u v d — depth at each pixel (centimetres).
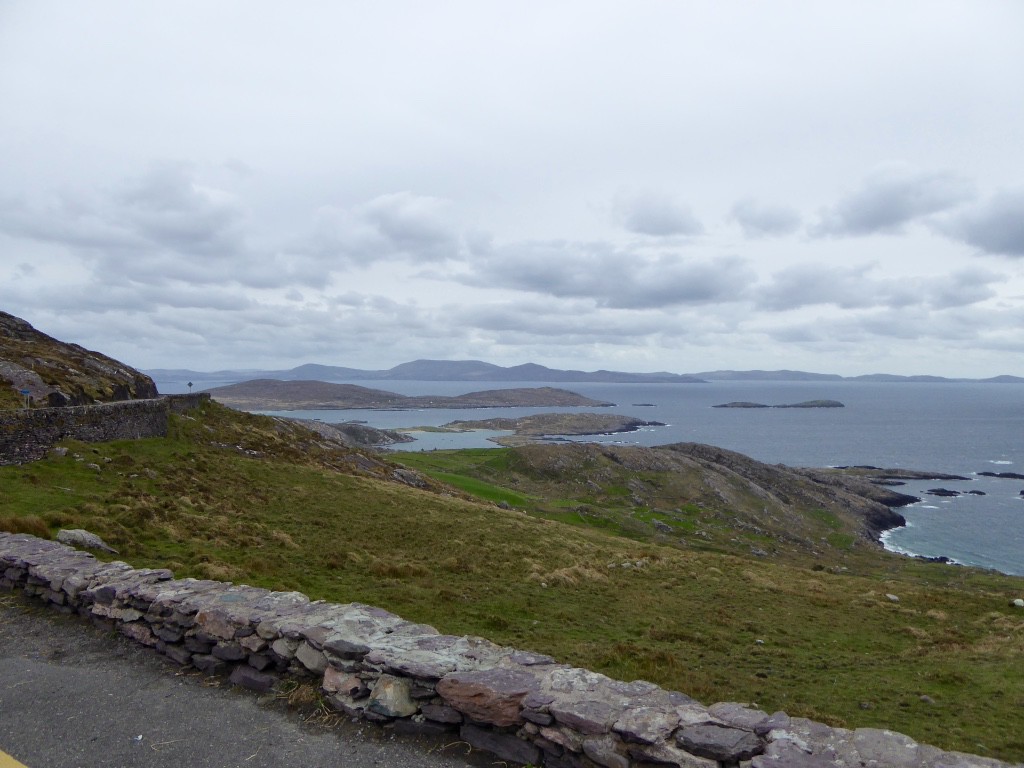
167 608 1138
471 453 13312
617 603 2841
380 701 881
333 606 1139
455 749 831
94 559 1468
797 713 1549
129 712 904
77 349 6481
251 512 3316
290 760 790
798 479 12319
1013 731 1520
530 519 5703
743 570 4406
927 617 3353
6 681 998
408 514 4219
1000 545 9581
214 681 1016
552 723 805
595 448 12412
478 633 2027
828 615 3142
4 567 1466
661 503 9862
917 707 1692
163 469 3566
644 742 748
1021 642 2698
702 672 1884
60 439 3316
